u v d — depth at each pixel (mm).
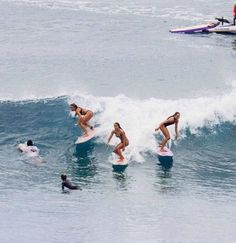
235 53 168750
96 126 108500
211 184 92750
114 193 87750
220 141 109125
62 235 72125
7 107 117125
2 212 79562
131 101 116875
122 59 156625
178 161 101062
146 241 71125
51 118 113875
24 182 90438
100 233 73062
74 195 86312
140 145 103125
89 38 178375
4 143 104438
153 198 86250
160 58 159375
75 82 134375
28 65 147750
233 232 74812
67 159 99500
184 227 76062
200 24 198375
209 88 132250
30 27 188500
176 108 114188
